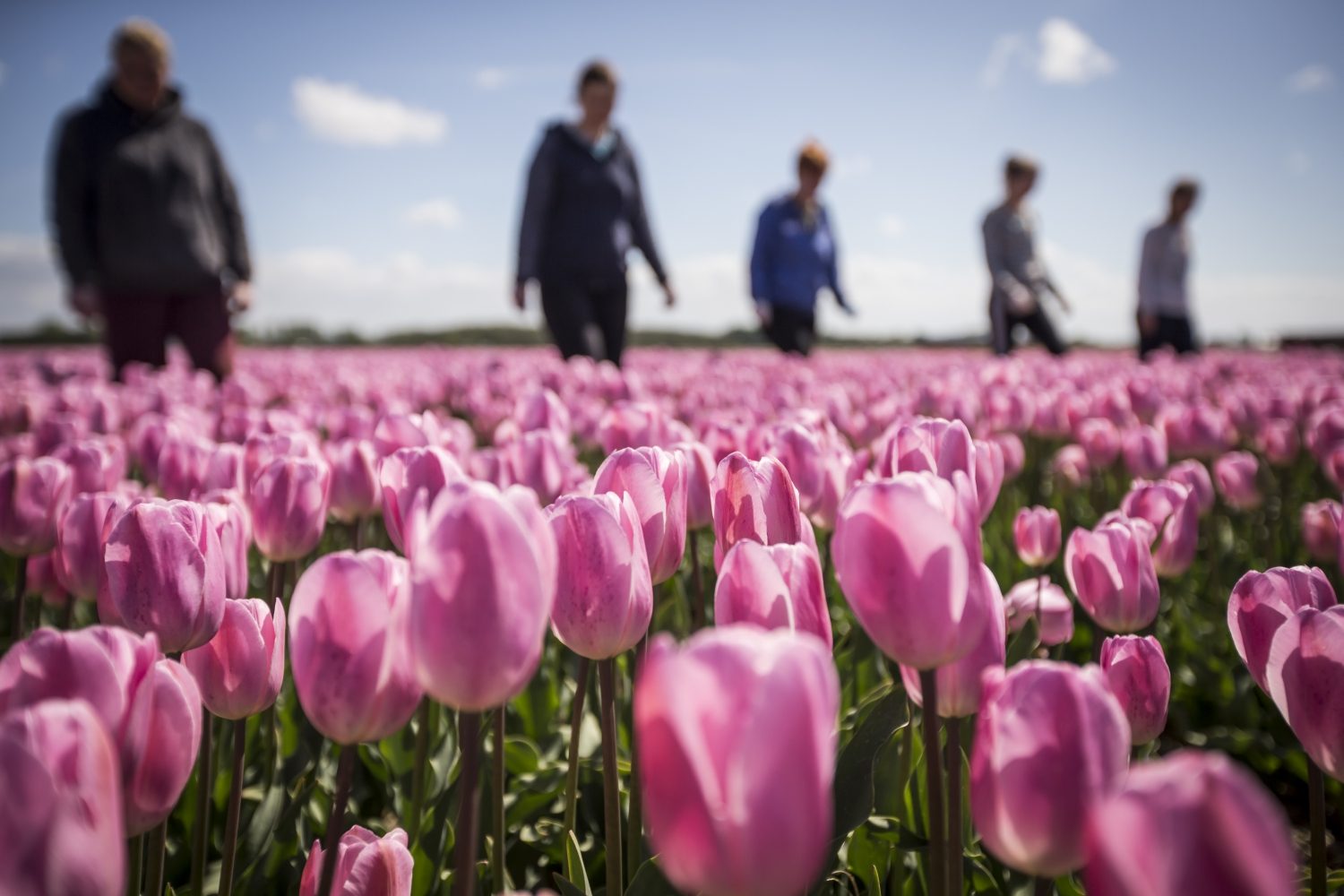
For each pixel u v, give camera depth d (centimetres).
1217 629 342
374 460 252
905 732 174
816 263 1032
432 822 176
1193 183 1189
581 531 118
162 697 91
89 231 736
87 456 267
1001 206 1061
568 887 134
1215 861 57
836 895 158
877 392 622
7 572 384
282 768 212
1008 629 238
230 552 172
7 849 62
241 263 797
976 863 158
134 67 709
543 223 791
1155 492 238
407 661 104
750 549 106
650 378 836
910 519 97
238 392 607
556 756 239
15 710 82
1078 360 1139
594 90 778
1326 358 1630
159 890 129
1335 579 344
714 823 67
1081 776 81
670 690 67
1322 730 110
